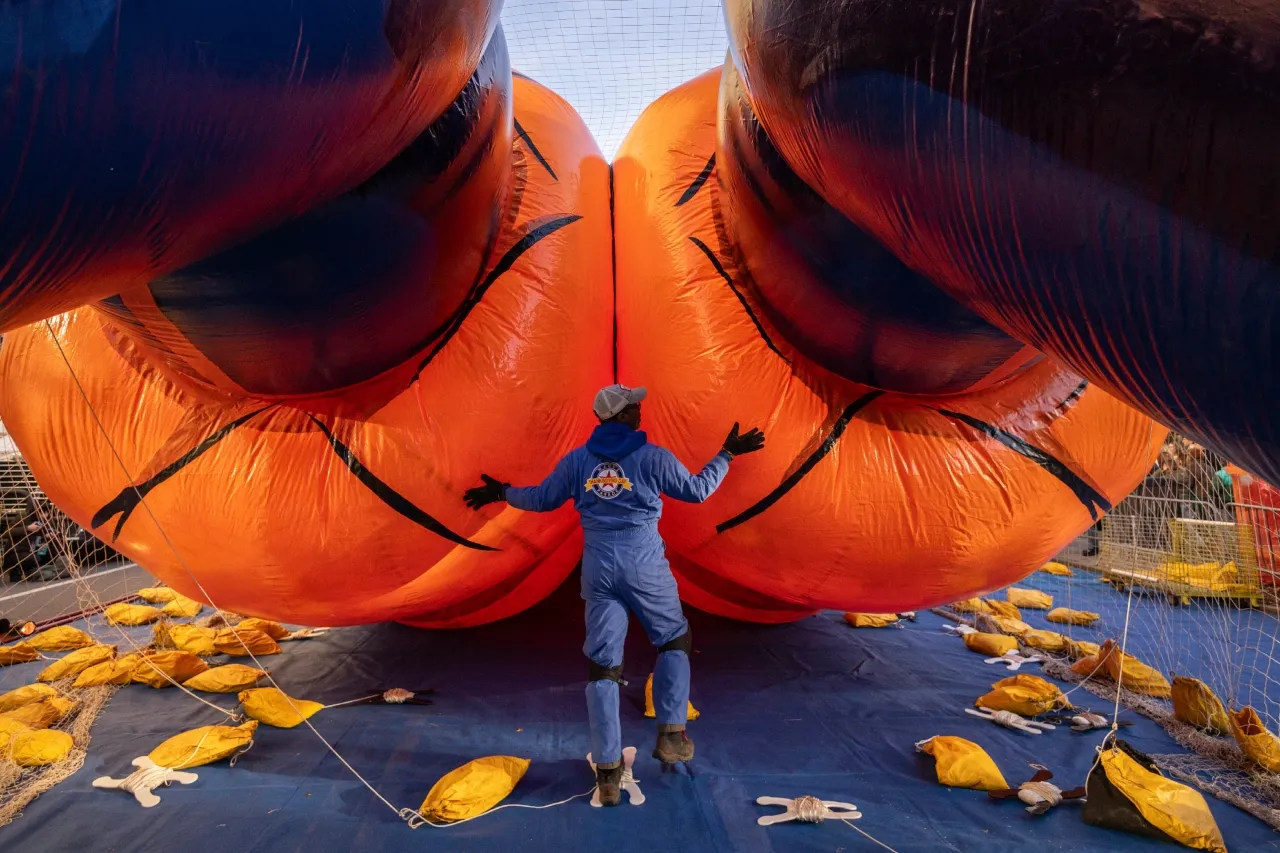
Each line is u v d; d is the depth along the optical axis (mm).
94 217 1319
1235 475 5070
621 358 3820
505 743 3004
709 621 4840
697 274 3455
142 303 2498
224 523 3027
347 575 3102
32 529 6043
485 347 3172
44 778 2619
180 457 3074
